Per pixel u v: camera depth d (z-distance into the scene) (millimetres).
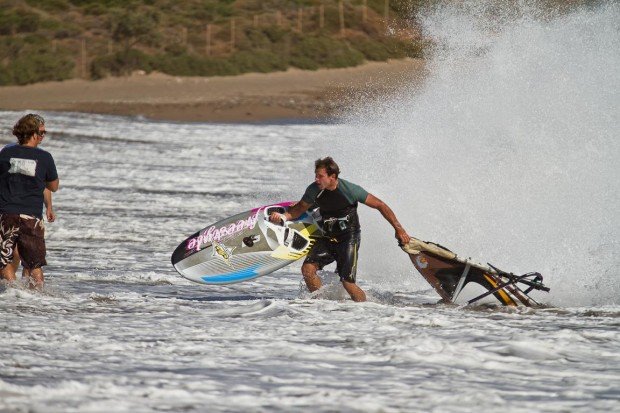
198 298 33250
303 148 104812
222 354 21609
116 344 22422
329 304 29938
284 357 21438
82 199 66062
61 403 16391
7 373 18859
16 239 31438
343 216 30734
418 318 27078
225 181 77500
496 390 18453
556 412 16750
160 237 51406
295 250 32531
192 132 126062
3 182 31453
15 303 29141
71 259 43438
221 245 32562
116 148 103250
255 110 177625
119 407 16297
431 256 31328
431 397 17656
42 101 191500
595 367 20906
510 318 28203
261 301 29359
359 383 18828
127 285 36094
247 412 16297
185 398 17125
